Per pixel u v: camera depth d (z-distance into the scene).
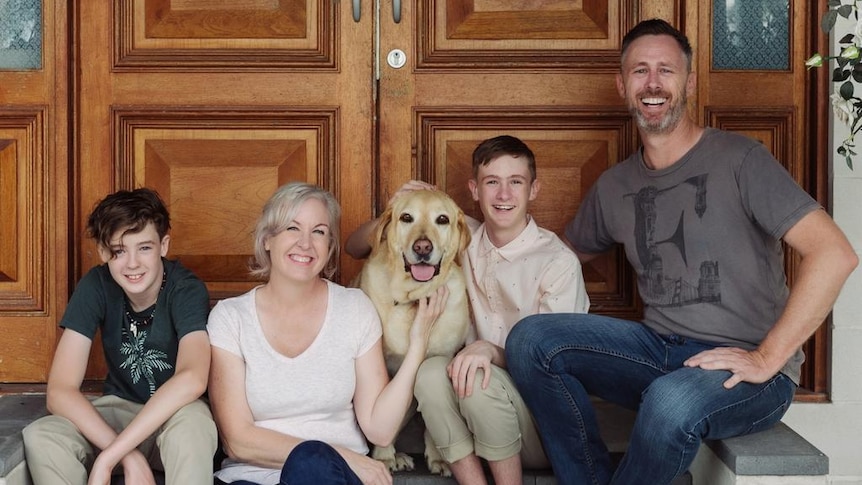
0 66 2.73
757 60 2.75
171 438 1.96
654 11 2.76
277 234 2.06
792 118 2.73
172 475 1.94
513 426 2.10
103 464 1.90
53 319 2.72
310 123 2.79
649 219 2.29
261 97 2.79
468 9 2.79
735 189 2.15
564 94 2.80
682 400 1.89
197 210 2.81
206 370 2.06
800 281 1.98
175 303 2.19
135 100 2.78
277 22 2.79
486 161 2.34
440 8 2.79
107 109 2.77
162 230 2.18
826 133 2.66
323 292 2.18
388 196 2.82
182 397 2.00
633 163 2.39
